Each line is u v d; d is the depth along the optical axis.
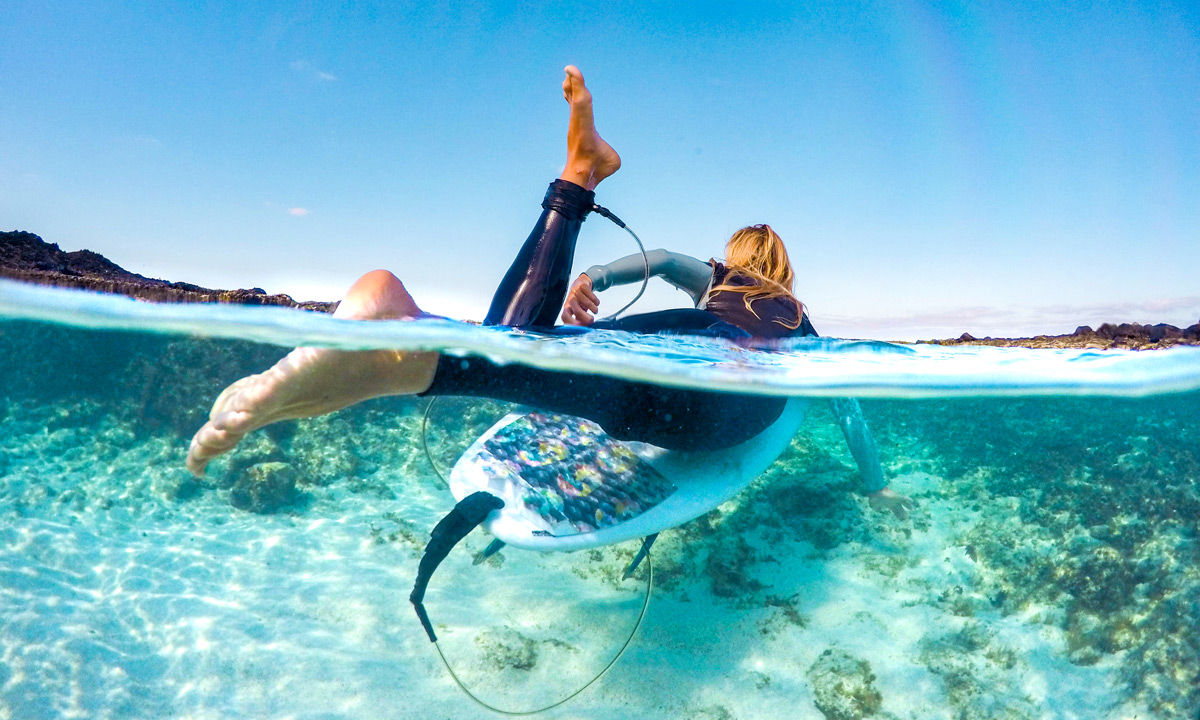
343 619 2.17
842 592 2.39
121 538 2.48
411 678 1.96
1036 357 2.19
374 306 1.19
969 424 3.59
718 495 1.95
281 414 1.12
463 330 1.24
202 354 3.09
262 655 1.99
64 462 2.88
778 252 1.85
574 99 1.33
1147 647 2.02
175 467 2.92
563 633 2.18
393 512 2.85
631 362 1.33
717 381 1.47
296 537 2.61
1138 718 1.85
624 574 2.31
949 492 3.00
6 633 1.93
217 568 2.37
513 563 2.57
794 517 2.87
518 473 2.01
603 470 2.03
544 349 1.28
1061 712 1.89
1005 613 2.28
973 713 1.88
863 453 2.61
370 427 3.44
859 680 1.96
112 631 2.01
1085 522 2.57
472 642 2.09
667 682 1.98
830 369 1.68
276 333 1.40
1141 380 2.07
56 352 3.11
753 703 1.92
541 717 1.84
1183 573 2.20
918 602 2.33
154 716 1.75
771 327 1.77
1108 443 3.06
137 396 3.16
